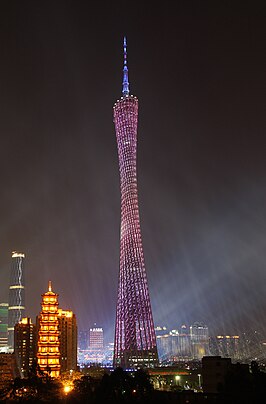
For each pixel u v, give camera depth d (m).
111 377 137.50
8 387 159.12
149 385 137.38
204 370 165.75
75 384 163.25
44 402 150.50
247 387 108.62
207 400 130.38
